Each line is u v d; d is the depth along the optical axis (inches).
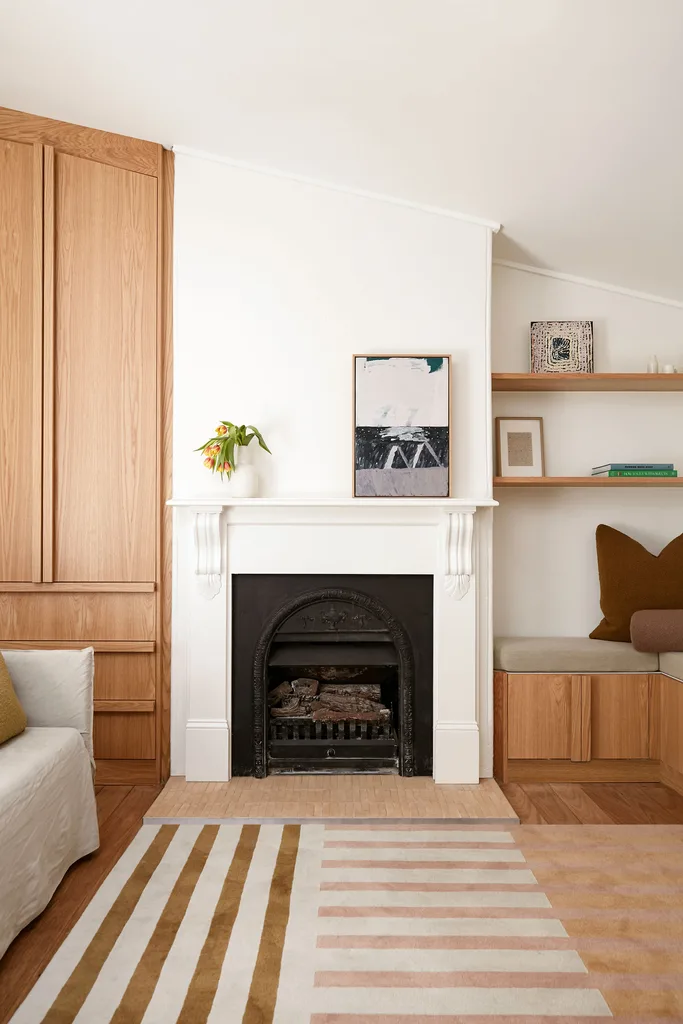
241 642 130.9
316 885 92.4
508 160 114.4
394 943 79.4
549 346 146.9
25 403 132.3
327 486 131.9
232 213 133.0
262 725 130.6
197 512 127.4
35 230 132.0
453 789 126.0
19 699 103.7
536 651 132.5
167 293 134.3
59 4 98.3
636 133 101.5
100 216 133.7
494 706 135.3
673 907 87.5
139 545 132.3
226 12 92.9
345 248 133.1
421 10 85.2
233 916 84.7
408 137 113.4
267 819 112.7
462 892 90.9
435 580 130.6
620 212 123.6
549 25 83.7
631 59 86.9
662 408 152.9
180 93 114.7
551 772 132.9
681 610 135.3
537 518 152.3
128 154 133.5
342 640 132.9
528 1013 68.1
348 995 70.4
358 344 132.6
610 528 149.2
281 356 132.3
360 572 130.2
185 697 131.6
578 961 76.4
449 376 130.0
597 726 133.0
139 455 132.6
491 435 133.6
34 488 131.3
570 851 103.0
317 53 97.8
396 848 103.7
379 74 99.6
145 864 98.0
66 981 72.4
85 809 100.3
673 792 128.0
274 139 122.3
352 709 136.5
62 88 121.1
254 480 128.6
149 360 133.1
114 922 83.4
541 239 138.6
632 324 152.8
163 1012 67.6
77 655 105.1
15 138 132.6
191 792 123.5
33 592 132.0
